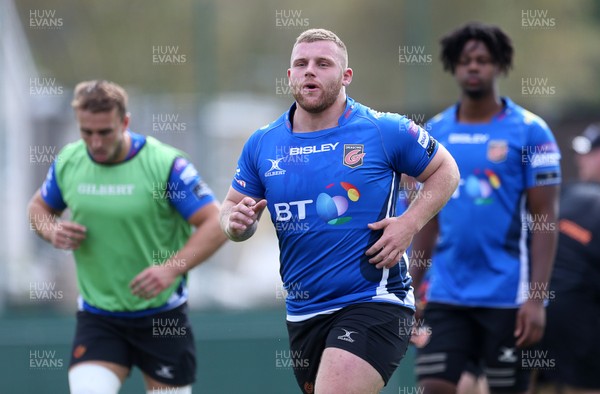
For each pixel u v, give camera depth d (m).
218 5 36.22
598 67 41.94
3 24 33.78
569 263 21.73
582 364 21.61
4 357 29.28
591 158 22.73
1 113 32.62
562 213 22.08
